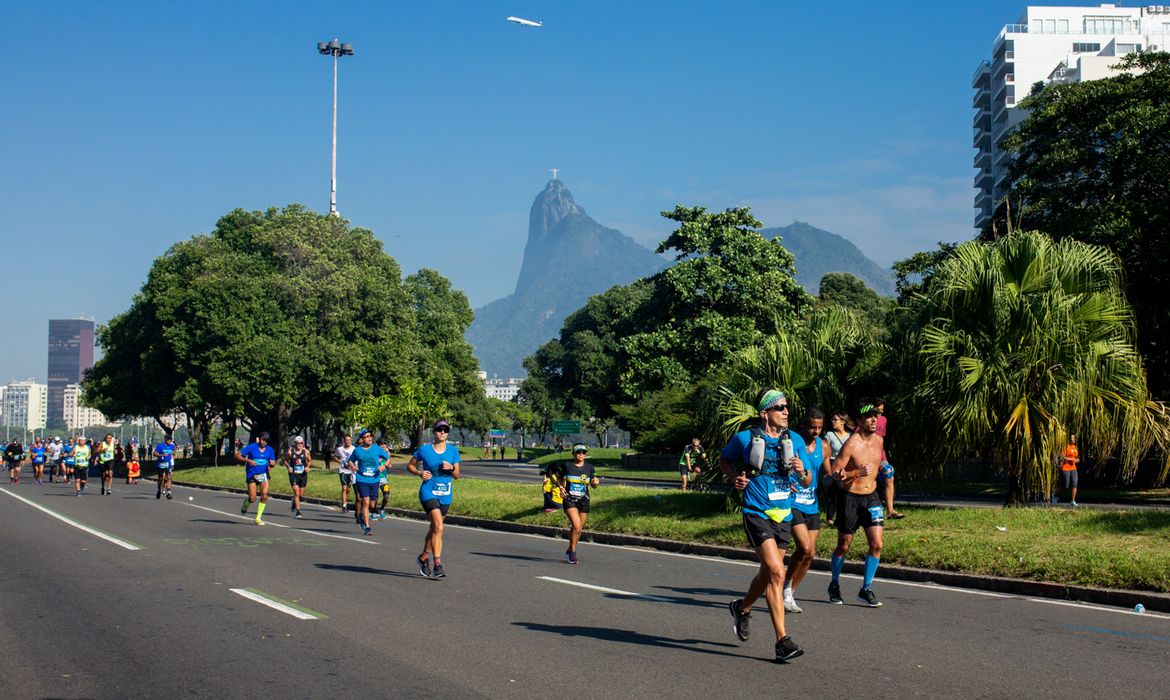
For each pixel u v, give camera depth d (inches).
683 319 1984.5
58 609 413.7
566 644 337.1
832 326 791.1
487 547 690.8
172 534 760.3
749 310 1946.4
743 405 754.2
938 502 1180.5
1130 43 3764.8
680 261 2007.9
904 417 717.9
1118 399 696.4
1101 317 714.2
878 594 461.1
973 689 275.7
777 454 320.5
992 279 714.2
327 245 2571.4
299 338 2388.0
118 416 2910.9
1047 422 682.2
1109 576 447.8
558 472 601.0
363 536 773.9
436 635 353.7
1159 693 272.2
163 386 2532.0
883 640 345.1
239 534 770.2
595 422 4298.7
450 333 3472.0
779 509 318.0
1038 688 277.1
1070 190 1466.5
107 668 306.8
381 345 2492.6
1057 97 1579.7
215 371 2276.1
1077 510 620.4
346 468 1115.3
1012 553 507.5
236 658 318.7
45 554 617.3
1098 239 1311.5
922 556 529.3
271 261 2527.1
